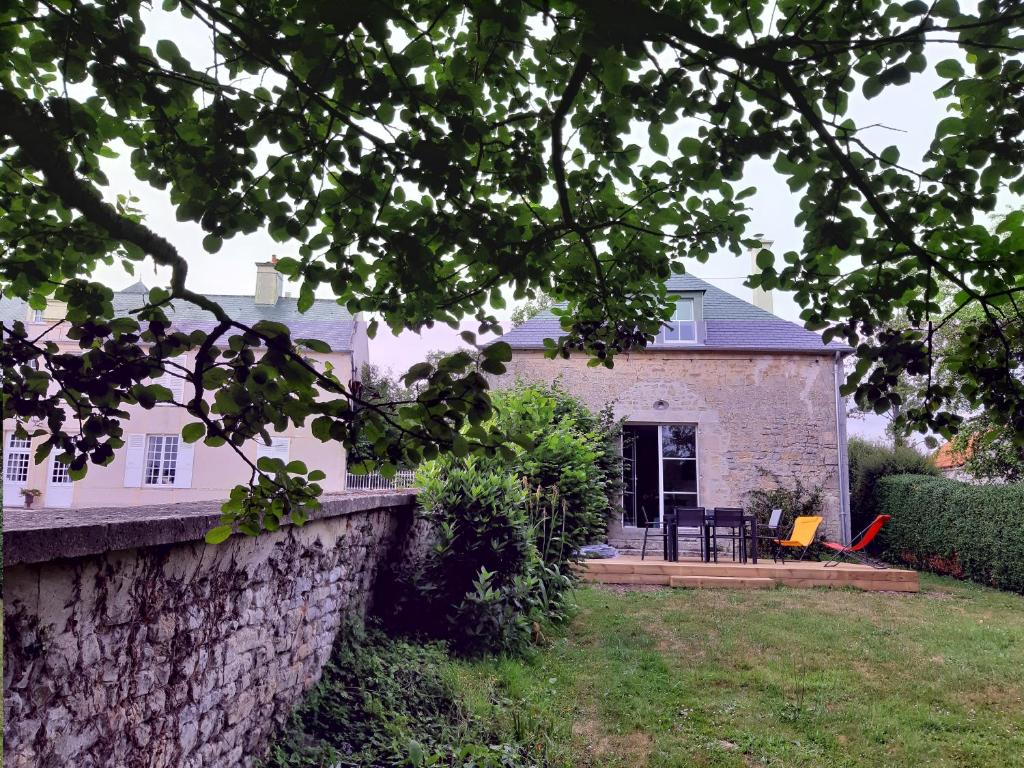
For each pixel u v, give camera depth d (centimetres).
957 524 1024
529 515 660
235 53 181
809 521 955
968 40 168
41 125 176
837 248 222
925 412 242
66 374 164
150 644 236
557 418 1033
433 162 187
